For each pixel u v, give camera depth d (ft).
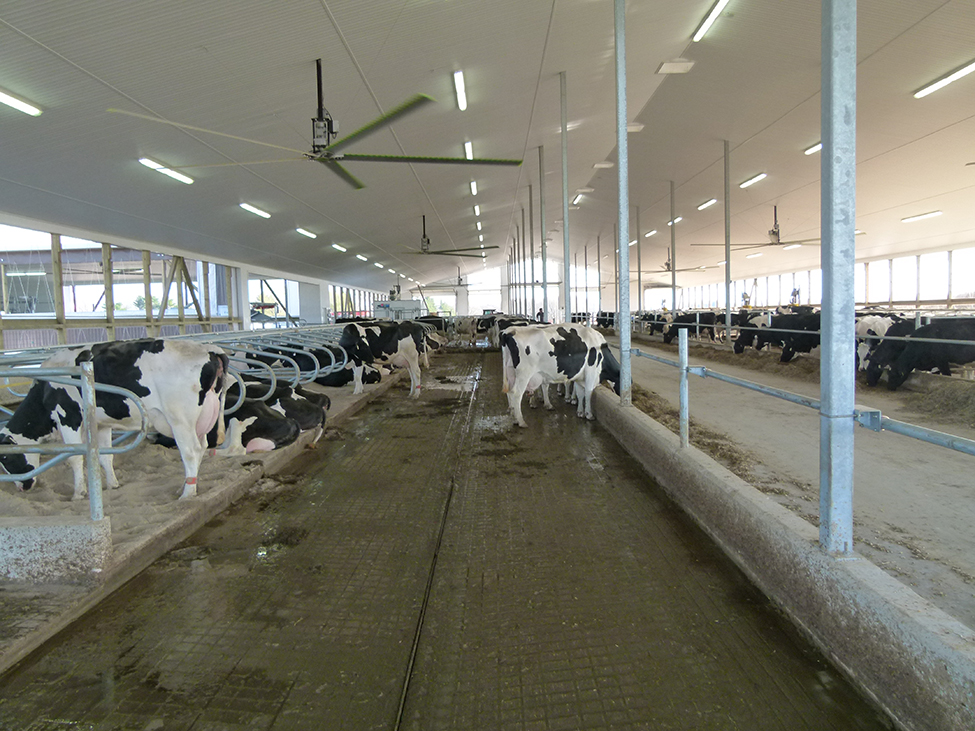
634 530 10.57
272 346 21.50
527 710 5.95
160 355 11.27
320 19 18.44
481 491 13.07
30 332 30.91
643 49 28.66
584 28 24.57
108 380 11.14
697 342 51.21
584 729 5.66
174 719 5.87
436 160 18.93
